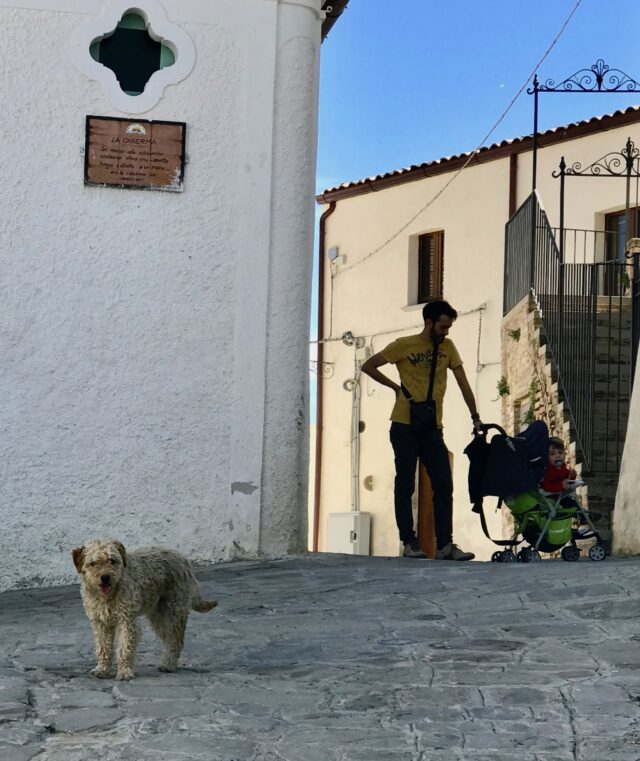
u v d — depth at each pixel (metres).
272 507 11.62
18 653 7.83
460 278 25.78
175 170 11.56
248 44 11.78
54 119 11.38
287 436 11.69
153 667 7.41
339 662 7.48
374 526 27.11
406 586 9.91
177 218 11.56
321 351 29.05
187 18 11.67
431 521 25.50
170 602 7.32
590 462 15.60
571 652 7.54
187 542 11.38
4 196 11.26
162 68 11.63
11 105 11.30
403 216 27.20
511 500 11.98
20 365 11.20
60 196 11.35
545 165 24.31
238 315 11.63
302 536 11.89
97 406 11.30
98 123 11.45
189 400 11.47
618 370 15.66
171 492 11.38
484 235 25.33
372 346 27.64
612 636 7.88
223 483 11.50
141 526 11.30
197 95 11.66
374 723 6.23
